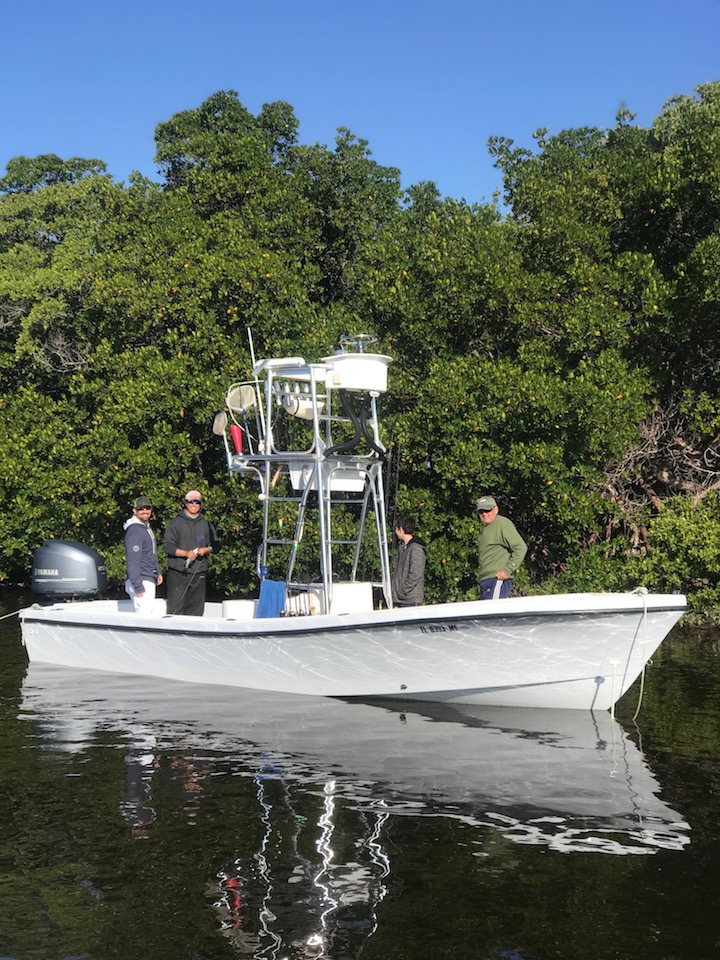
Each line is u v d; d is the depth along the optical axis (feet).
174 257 51.78
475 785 19.13
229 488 48.73
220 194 59.88
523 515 47.19
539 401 40.93
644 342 46.37
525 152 62.90
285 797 18.45
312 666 27.02
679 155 48.21
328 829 16.72
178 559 31.89
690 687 28.68
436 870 14.99
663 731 23.35
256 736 23.16
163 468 48.80
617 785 19.08
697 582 43.80
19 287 67.87
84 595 35.09
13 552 58.75
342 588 28.14
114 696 27.86
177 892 14.33
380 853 15.66
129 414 48.91
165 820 17.25
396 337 48.16
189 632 28.84
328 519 28.30
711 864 15.12
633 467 47.67
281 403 30.35
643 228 49.47
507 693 25.57
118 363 51.65
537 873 14.85
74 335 69.10
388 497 44.98
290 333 50.37
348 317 49.96
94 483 50.06
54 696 27.91
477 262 45.75
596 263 47.34
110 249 59.88
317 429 27.76
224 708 26.17
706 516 43.21
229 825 16.97
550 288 45.24
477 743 22.39
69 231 78.74
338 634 25.98
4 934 13.14
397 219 58.13
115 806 18.02
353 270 55.26
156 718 25.05
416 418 44.32
